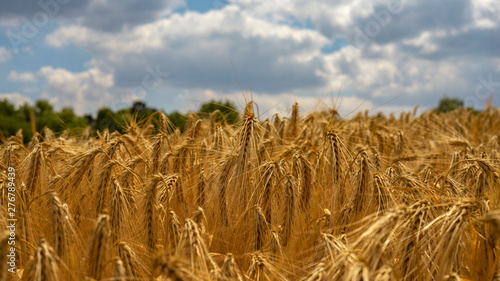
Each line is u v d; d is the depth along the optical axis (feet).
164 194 14.51
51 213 10.62
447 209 10.84
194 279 8.43
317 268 10.18
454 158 18.25
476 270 10.96
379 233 9.00
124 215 12.26
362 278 8.34
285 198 13.38
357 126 26.61
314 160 18.61
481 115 42.29
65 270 10.67
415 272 10.10
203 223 12.72
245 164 13.91
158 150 17.78
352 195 13.87
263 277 11.04
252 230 13.55
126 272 9.80
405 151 21.89
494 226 8.35
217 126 21.83
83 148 20.97
